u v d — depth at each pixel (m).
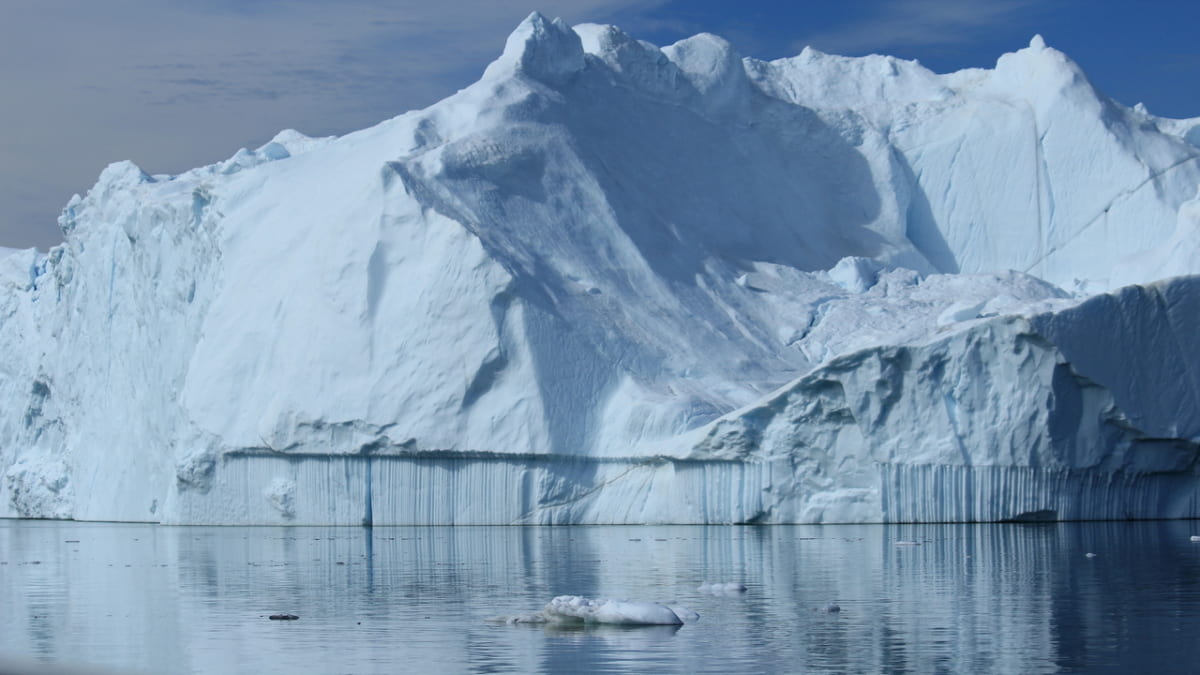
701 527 87.75
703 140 128.75
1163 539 70.88
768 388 100.62
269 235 109.06
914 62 146.00
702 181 125.38
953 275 118.62
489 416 94.56
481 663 36.06
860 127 136.12
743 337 107.94
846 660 35.59
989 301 100.19
